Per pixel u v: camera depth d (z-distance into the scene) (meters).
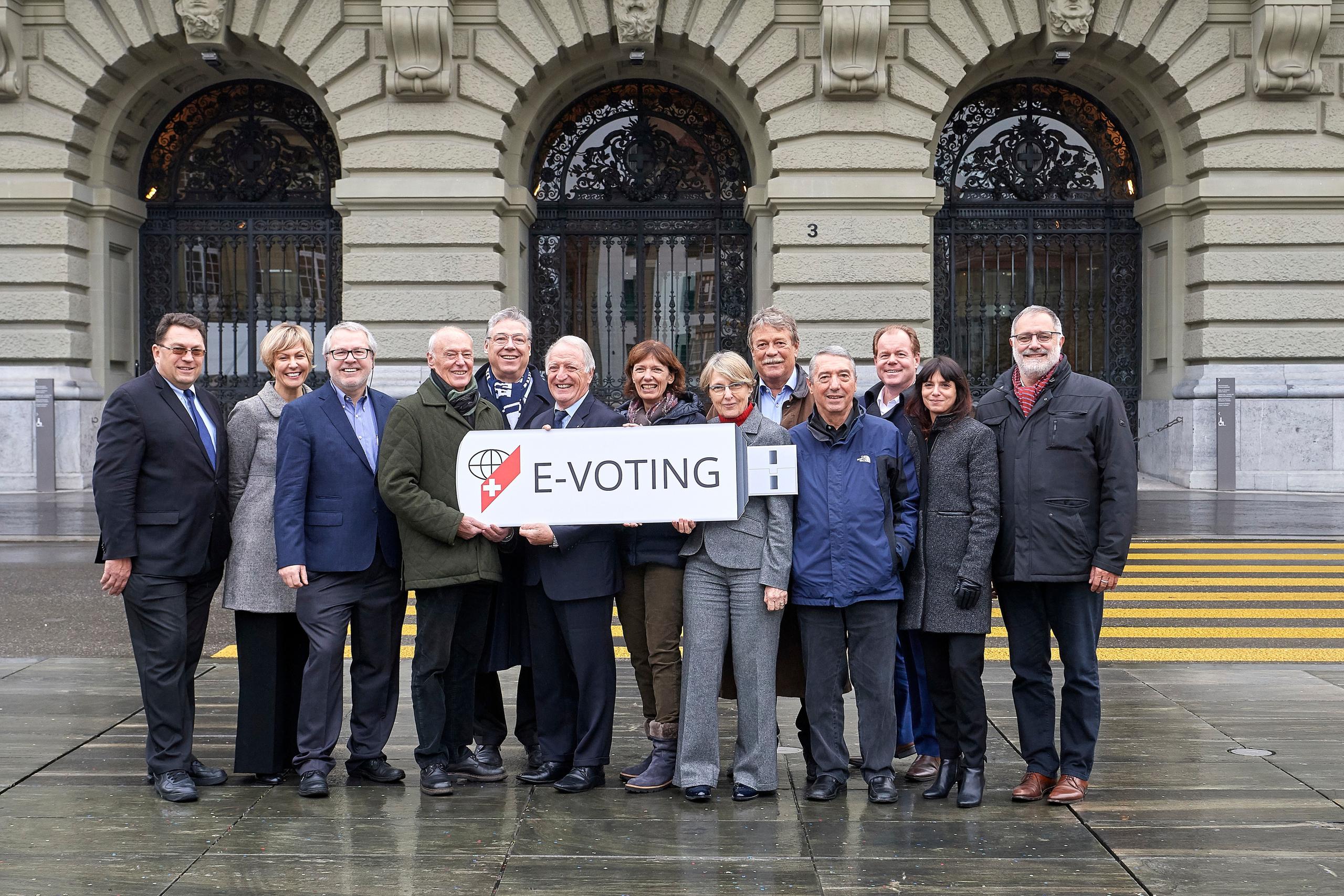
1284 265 16.92
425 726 5.22
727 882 4.18
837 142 16.48
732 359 5.25
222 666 7.68
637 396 5.63
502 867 4.32
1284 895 4.05
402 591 5.47
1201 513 14.42
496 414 5.47
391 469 5.17
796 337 5.90
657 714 5.31
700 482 5.08
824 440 5.15
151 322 18.72
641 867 4.32
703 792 5.05
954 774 5.18
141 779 5.35
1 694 6.82
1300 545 12.18
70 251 17.22
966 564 5.01
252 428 5.50
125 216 17.98
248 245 18.67
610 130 18.47
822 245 16.58
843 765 5.18
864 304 16.66
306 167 18.69
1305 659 7.86
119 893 4.08
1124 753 5.71
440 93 16.34
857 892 4.10
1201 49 16.69
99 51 16.69
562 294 18.50
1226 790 5.16
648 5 16.14
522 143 17.16
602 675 5.24
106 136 17.44
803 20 16.48
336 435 5.29
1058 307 18.83
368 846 4.53
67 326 17.27
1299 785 5.23
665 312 18.56
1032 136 18.64
